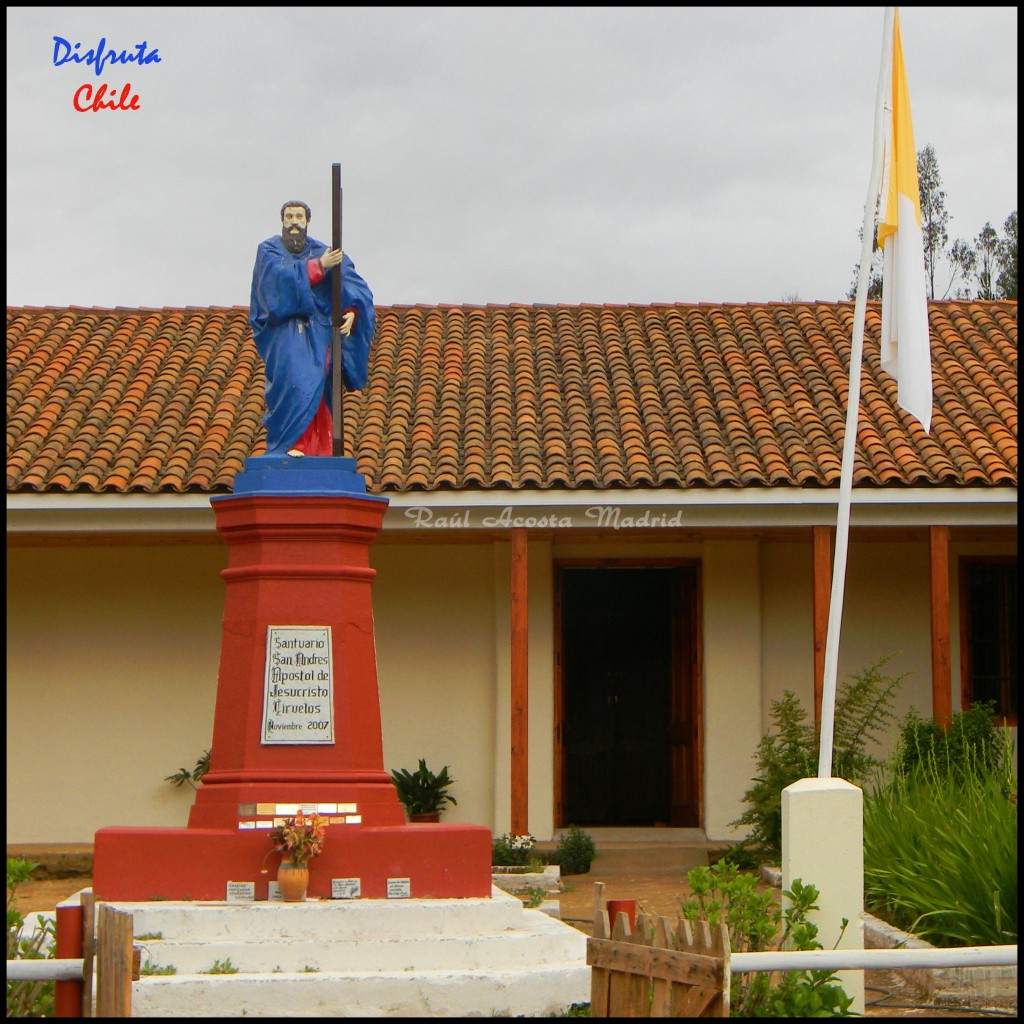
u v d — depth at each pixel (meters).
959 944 9.25
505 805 16.53
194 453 15.94
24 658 16.81
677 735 17.14
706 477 15.03
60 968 6.45
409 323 19.92
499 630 16.81
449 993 8.06
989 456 15.39
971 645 17.31
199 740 16.75
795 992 7.36
